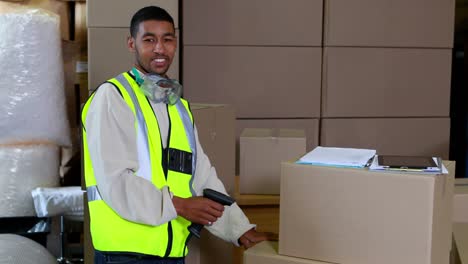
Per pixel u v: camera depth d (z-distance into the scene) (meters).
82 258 2.92
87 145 1.49
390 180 1.55
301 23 3.18
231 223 1.76
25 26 2.38
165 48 1.58
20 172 2.48
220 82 3.15
